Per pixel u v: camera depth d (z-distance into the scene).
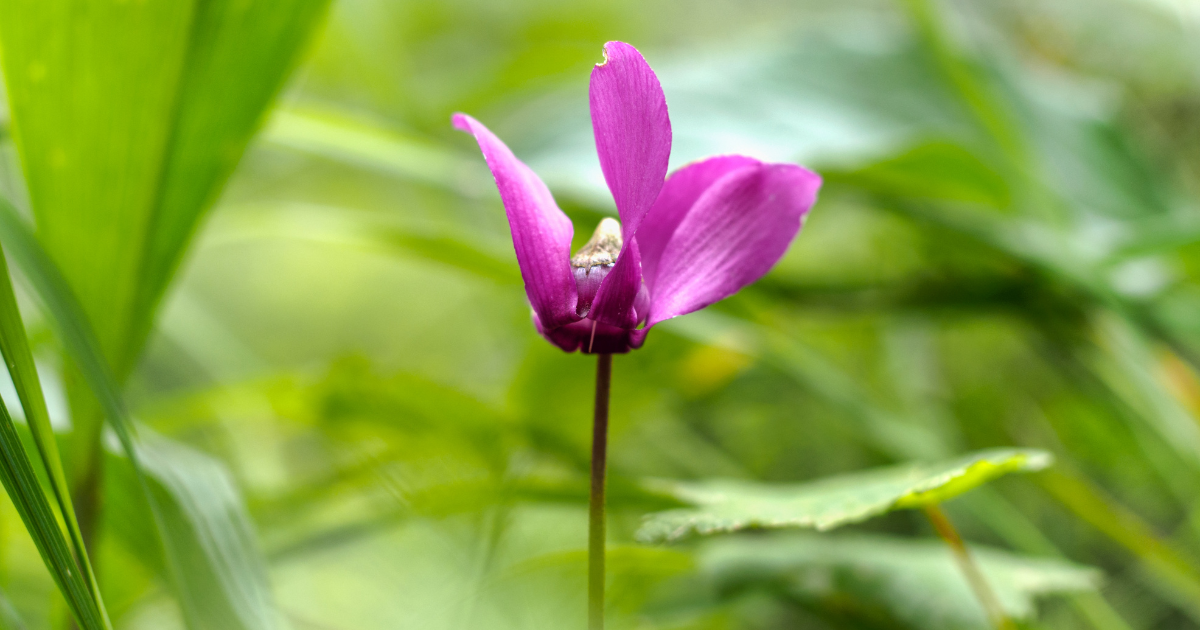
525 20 1.32
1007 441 0.76
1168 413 0.60
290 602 0.41
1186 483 0.65
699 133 0.72
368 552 0.42
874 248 0.83
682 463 0.67
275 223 0.59
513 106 0.96
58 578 0.34
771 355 0.60
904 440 0.61
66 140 0.37
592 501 0.34
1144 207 0.80
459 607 0.39
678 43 1.40
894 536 0.65
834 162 0.62
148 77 0.37
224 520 0.37
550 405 0.56
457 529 0.41
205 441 0.54
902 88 0.79
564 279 0.34
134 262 0.38
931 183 0.66
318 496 0.45
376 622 0.41
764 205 0.34
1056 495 0.53
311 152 0.60
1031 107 0.85
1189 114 1.00
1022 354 0.85
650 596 0.45
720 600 0.44
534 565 0.39
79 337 0.36
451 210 0.86
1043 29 1.11
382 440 0.48
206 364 0.69
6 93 0.37
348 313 1.07
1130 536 0.52
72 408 0.38
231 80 0.38
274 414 0.50
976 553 0.47
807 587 0.44
